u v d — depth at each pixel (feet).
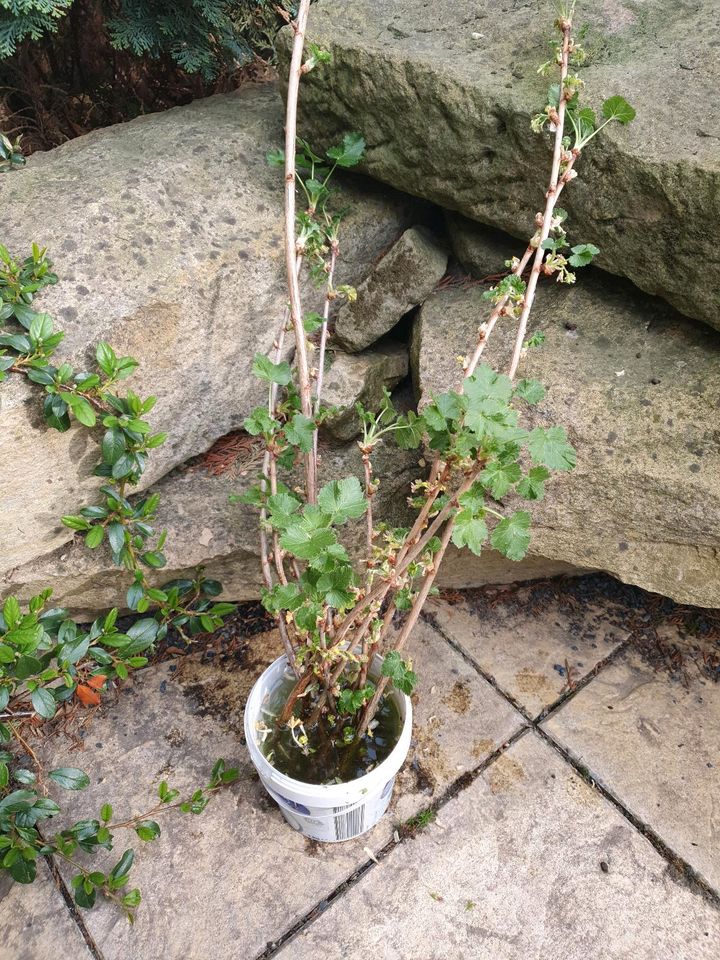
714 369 5.33
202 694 6.44
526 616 7.00
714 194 4.50
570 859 5.38
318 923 5.12
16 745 6.06
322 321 4.72
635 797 5.70
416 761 5.93
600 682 6.46
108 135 6.83
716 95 4.99
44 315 4.79
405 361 6.84
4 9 6.38
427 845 5.47
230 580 6.54
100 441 5.42
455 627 6.89
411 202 6.83
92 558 5.98
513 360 4.01
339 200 6.52
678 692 6.38
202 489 6.38
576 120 4.08
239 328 6.01
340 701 5.00
